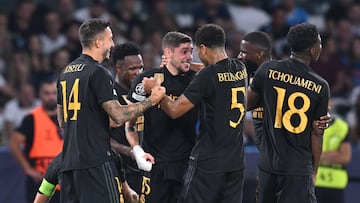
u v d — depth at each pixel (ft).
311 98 78.43
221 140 79.41
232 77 79.46
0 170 119.55
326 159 106.11
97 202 76.13
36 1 162.91
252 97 80.94
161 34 150.51
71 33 145.79
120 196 77.71
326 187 107.24
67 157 77.10
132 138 83.25
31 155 104.22
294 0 165.07
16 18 152.46
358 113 139.13
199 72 79.10
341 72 147.84
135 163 86.17
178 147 83.05
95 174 76.18
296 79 78.54
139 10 170.71
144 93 82.02
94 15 153.48
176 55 81.56
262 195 80.89
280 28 154.61
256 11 162.71
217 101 79.05
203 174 79.66
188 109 78.69
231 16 160.15
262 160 80.79
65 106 77.20
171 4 176.76
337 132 106.42
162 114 82.38
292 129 78.74
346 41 158.10
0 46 148.46
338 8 164.96
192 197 79.97
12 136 107.14
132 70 87.10
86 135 76.28
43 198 82.74
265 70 79.51
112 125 84.53
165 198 83.66
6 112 134.51
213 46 79.30
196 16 156.97
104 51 77.41
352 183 119.14
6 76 144.87
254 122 84.23
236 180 80.69
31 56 145.79
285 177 79.30
